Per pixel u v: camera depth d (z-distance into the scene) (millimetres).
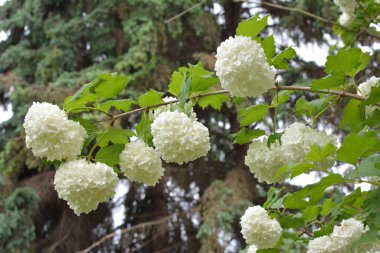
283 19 8945
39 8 9398
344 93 2010
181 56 9164
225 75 1818
